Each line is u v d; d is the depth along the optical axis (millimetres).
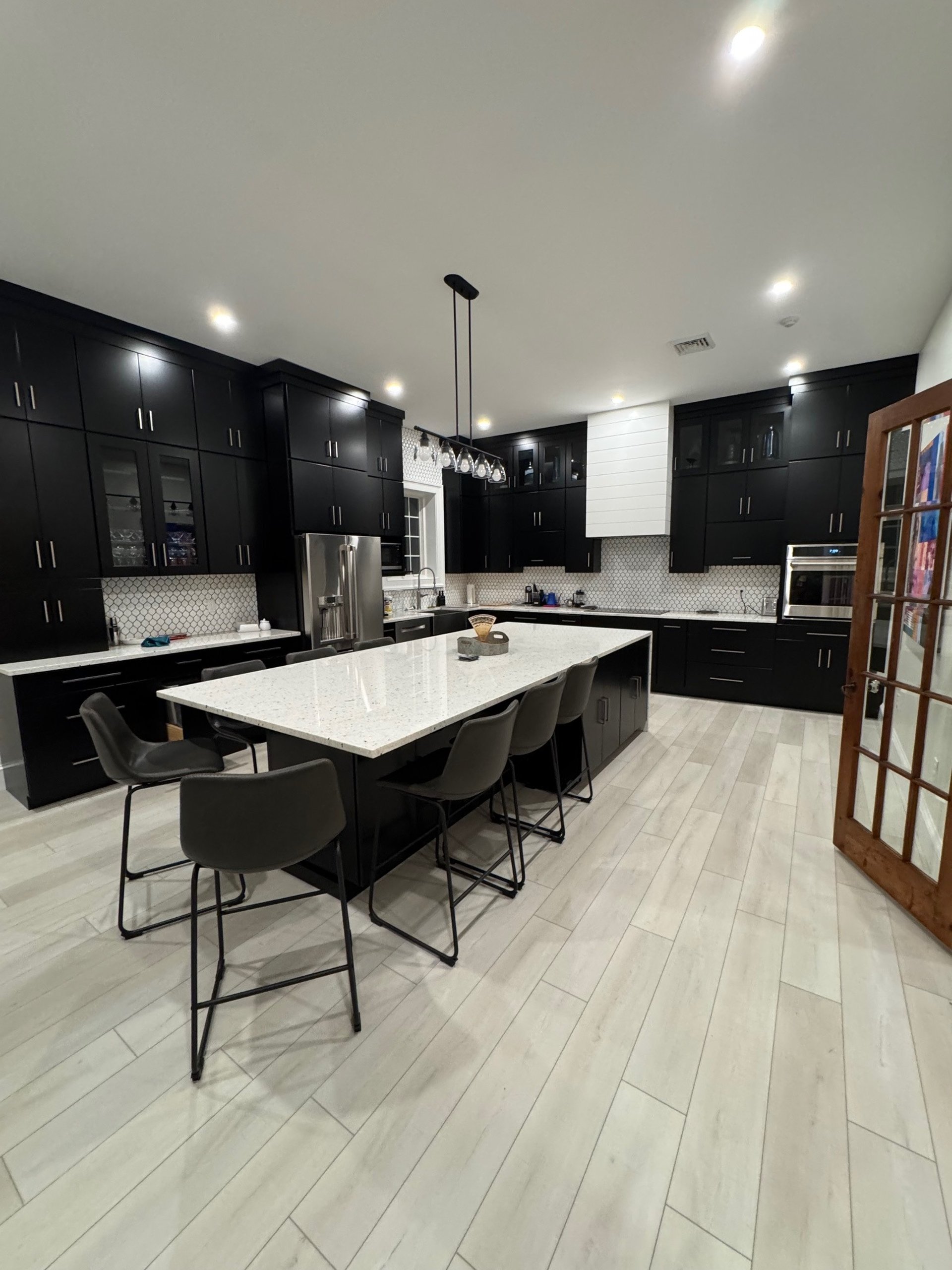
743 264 2709
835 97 1716
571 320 3324
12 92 1650
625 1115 1321
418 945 1908
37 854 2553
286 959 1853
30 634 3127
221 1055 1497
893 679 2207
